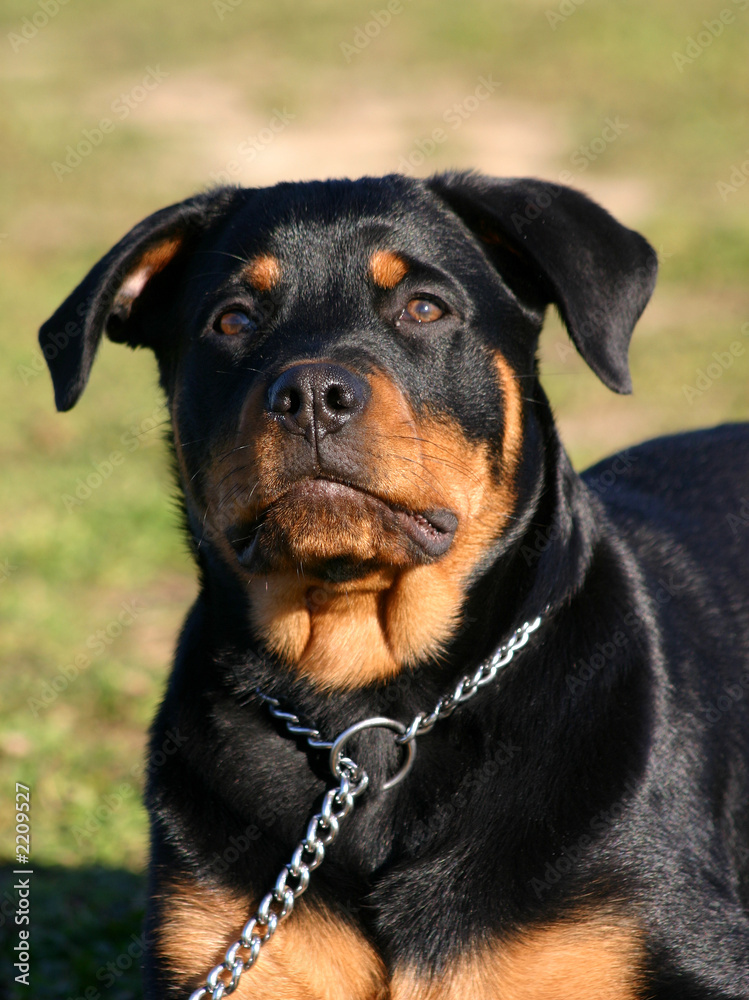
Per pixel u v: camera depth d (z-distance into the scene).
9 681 8.29
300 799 4.37
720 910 4.25
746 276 16.39
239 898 4.32
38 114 27.48
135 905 6.13
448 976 4.14
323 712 4.49
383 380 4.20
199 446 4.56
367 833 4.30
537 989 4.14
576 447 11.57
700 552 5.40
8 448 12.92
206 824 4.41
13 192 22.78
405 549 4.20
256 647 4.55
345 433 4.01
